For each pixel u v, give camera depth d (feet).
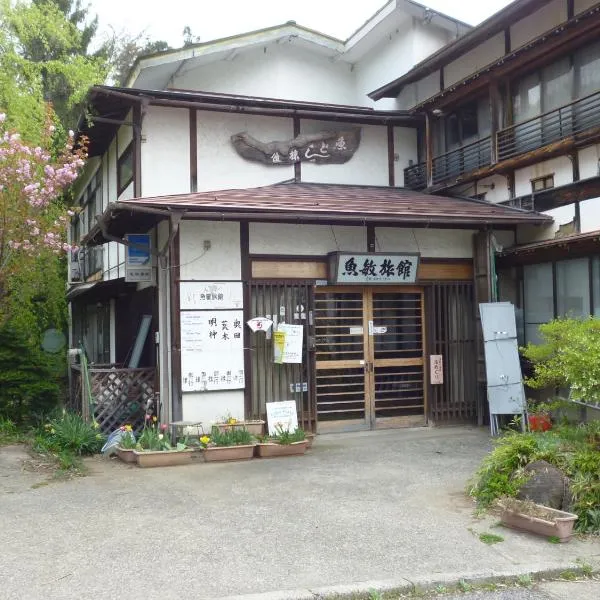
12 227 31.40
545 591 14.55
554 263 32.27
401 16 43.83
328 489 22.20
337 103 49.08
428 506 20.13
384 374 33.86
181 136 35.86
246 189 34.88
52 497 21.08
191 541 16.80
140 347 33.42
